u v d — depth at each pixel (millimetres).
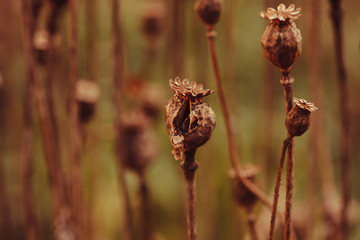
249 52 1654
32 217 806
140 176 848
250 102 1551
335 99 1655
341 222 795
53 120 791
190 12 1132
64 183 834
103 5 1422
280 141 1413
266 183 986
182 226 1055
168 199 1318
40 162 1257
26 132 775
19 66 1218
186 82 555
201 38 989
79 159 765
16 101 1195
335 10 701
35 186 1247
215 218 1168
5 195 1023
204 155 1081
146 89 1015
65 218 785
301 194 1434
